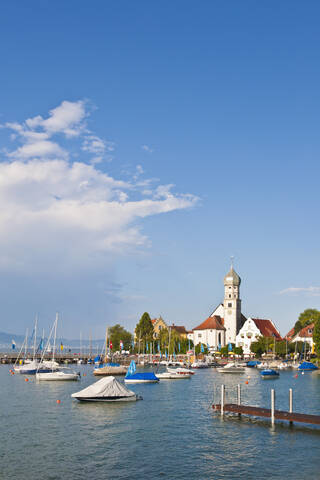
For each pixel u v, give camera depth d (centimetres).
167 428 5262
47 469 3819
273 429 5188
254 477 3697
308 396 8162
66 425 5425
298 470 3853
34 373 13712
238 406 5947
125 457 4162
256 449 4425
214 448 4456
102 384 7256
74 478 3619
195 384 10556
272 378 12294
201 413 6200
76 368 16600
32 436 4881
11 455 4197
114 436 4894
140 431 5119
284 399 7750
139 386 10088
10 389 9250
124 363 18462
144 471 3800
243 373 14475
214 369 16638
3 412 6284
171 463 4006
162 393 8612
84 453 4269
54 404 7000
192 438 4812
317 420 4997
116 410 6444
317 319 16138
